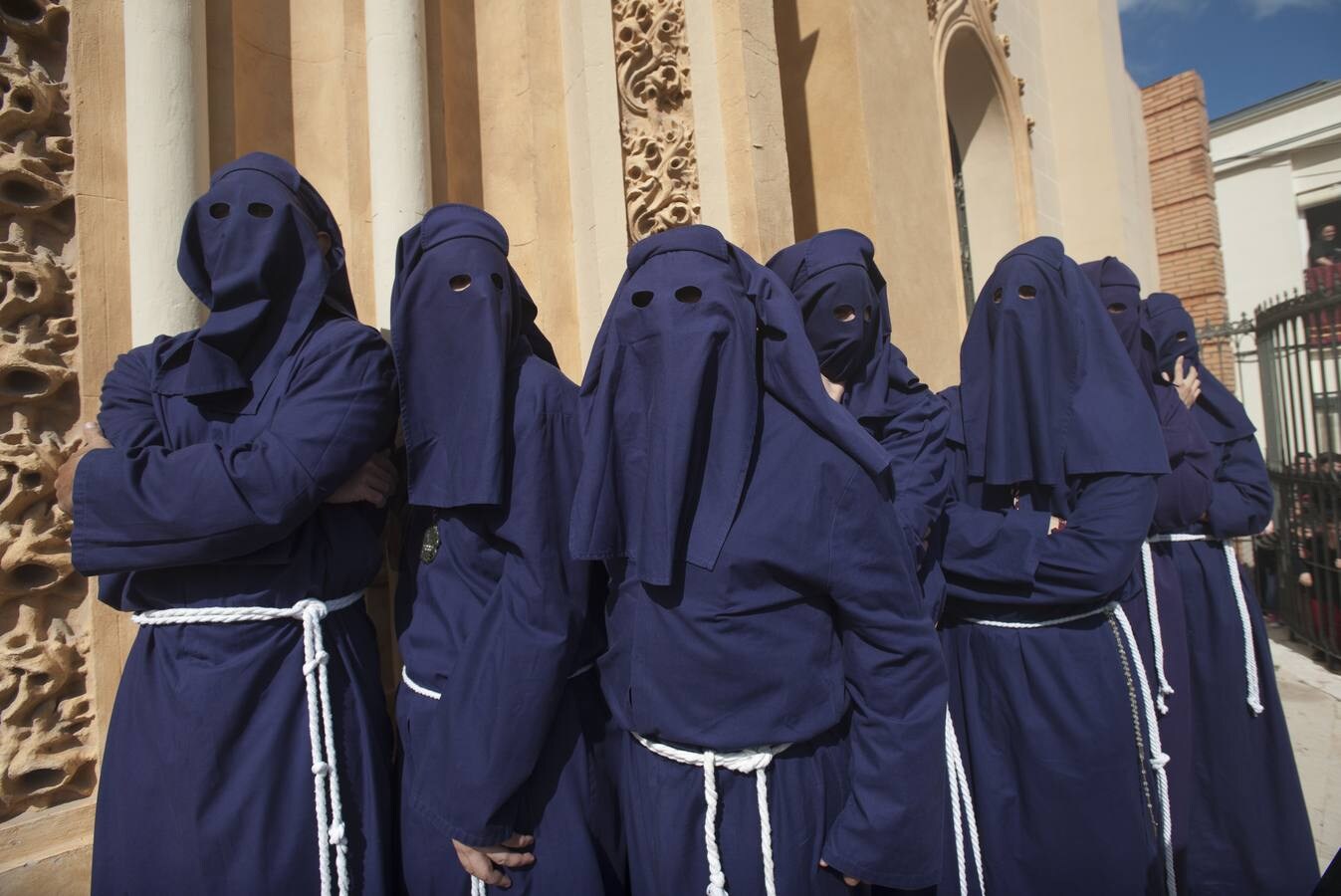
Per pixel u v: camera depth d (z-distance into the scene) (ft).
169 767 4.43
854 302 5.98
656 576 4.08
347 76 8.33
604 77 9.21
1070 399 6.16
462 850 4.48
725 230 8.79
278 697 4.60
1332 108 36.29
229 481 4.37
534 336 6.00
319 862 4.52
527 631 4.41
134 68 6.76
